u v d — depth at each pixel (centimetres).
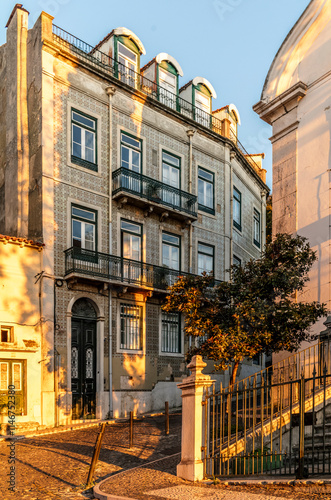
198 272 2298
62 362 1734
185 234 2264
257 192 3053
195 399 827
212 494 699
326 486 674
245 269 1525
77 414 1762
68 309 1783
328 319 1238
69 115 1911
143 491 750
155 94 2270
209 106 2570
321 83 1420
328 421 995
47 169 1812
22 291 1688
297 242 1304
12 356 1625
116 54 2134
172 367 2106
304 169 1427
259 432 902
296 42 1505
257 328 1260
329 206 1341
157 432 1357
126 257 2025
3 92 2081
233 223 2597
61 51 1903
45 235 1767
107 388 1853
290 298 1377
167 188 2172
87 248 1903
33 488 845
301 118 1458
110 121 2020
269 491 688
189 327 1348
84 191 1914
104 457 1081
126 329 1967
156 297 2088
